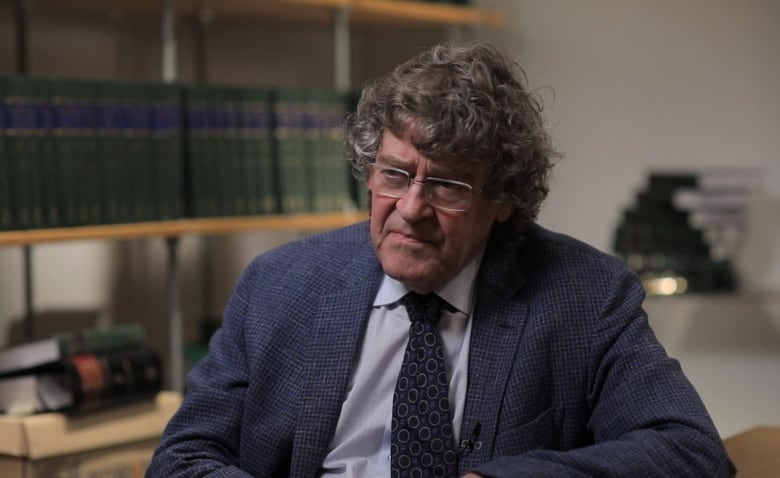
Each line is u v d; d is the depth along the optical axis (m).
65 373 2.86
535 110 1.88
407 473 1.80
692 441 1.70
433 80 1.75
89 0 3.74
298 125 3.83
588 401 1.85
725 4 4.47
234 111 3.67
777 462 1.92
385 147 1.77
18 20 3.77
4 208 3.10
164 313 4.32
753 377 4.40
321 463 1.86
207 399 1.92
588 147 4.73
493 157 1.78
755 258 4.35
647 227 4.22
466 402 1.83
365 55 5.02
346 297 1.93
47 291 3.95
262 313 1.95
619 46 4.66
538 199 1.91
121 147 3.37
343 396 1.87
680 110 4.57
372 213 1.82
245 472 1.83
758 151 4.43
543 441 1.82
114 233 3.30
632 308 1.88
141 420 2.98
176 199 3.51
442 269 1.79
